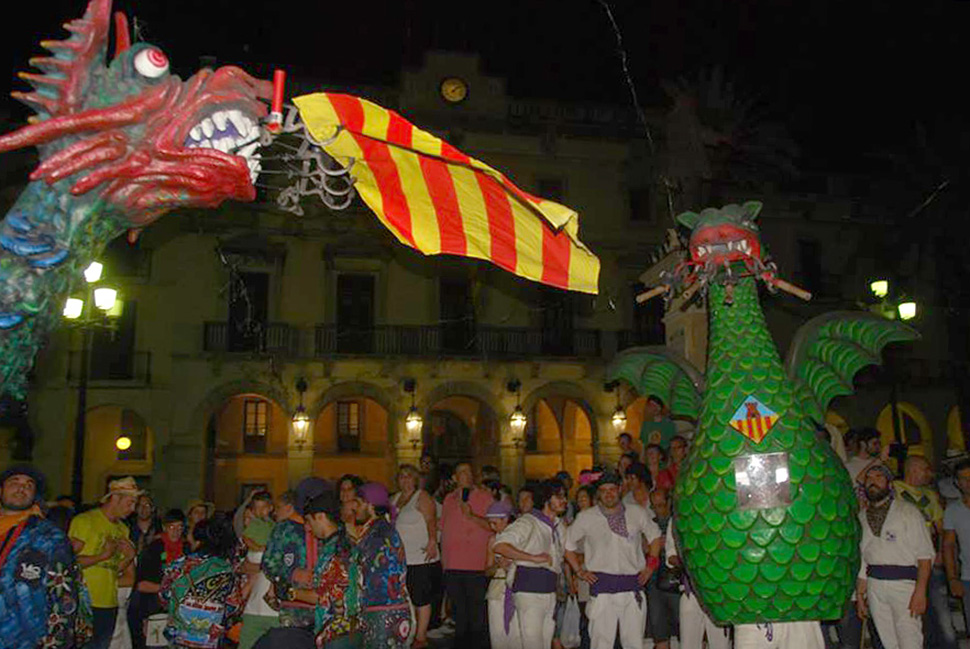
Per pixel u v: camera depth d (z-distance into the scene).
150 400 23.55
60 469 22.72
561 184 27.05
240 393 24.14
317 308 25.09
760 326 5.47
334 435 28.11
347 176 3.39
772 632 5.05
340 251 25.34
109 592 7.42
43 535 3.88
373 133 3.18
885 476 6.73
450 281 26.33
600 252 26.89
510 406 25.59
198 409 23.73
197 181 2.72
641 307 26.97
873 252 28.38
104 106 2.60
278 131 2.95
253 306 24.80
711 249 5.47
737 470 5.06
